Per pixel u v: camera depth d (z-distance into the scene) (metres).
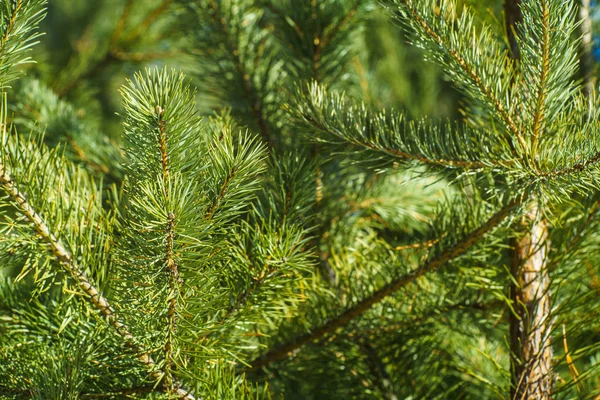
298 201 2.06
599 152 1.92
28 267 1.95
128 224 1.93
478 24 2.20
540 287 2.13
